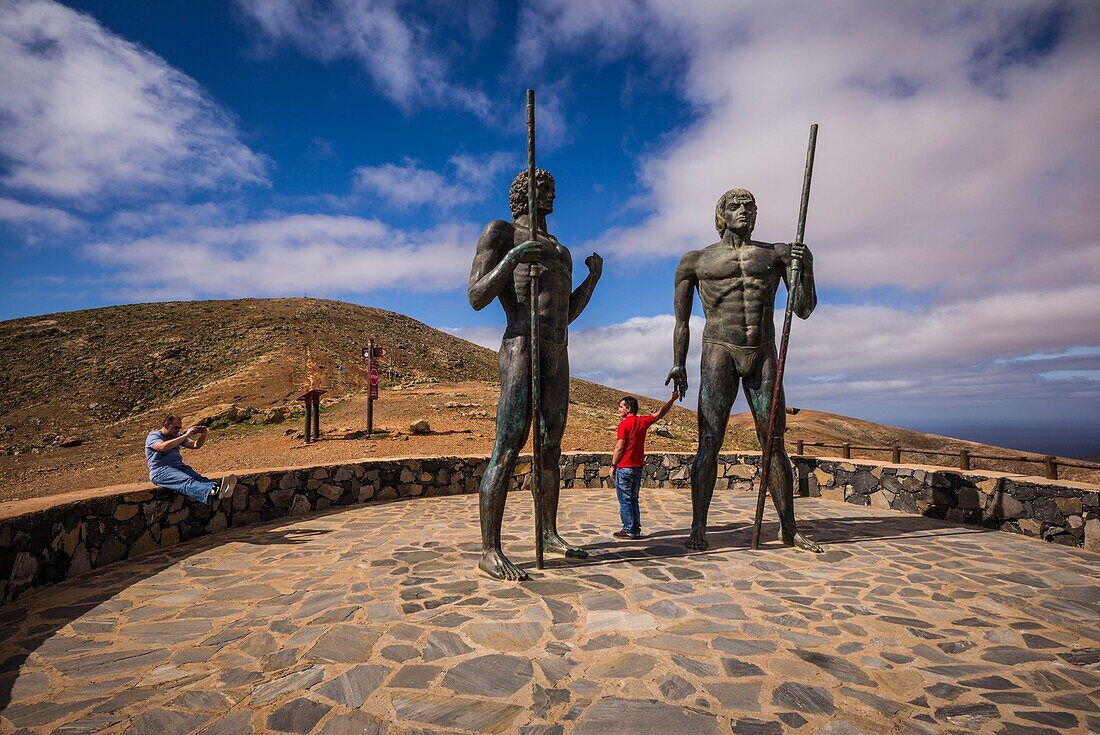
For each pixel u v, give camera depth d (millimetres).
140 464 18266
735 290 5945
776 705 2746
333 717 2662
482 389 30578
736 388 6043
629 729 2559
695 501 5898
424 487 9594
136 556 5586
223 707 2758
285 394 35719
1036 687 2928
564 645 3402
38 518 4543
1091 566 5113
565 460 10922
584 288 5930
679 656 3254
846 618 3834
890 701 2783
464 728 2570
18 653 3381
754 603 4109
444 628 3656
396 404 24078
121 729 2586
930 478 7598
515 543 6051
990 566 5102
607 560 5320
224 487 6246
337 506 8414
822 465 9328
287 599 4262
